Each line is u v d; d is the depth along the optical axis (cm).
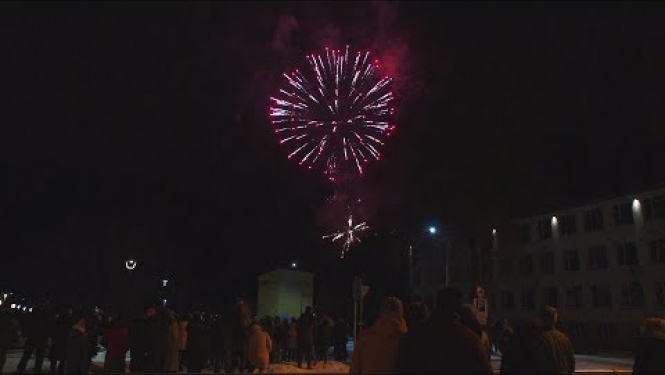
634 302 4659
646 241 4641
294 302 2933
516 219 5812
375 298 7238
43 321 1628
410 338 497
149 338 1769
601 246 5009
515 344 639
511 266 5850
